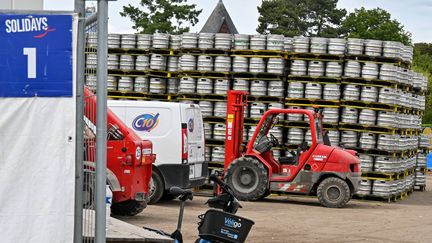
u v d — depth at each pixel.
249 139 21.30
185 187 17.56
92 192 7.62
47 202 6.93
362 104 21.05
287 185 19.50
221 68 21.39
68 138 6.95
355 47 21.02
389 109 20.91
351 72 21.05
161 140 17.52
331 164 19.25
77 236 7.03
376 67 20.98
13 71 6.89
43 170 6.93
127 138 14.48
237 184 19.69
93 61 7.60
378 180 20.88
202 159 18.91
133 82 22.05
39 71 6.90
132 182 14.49
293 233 14.59
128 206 14.99
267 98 21.30
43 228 6.94
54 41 6.90
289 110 19.67
